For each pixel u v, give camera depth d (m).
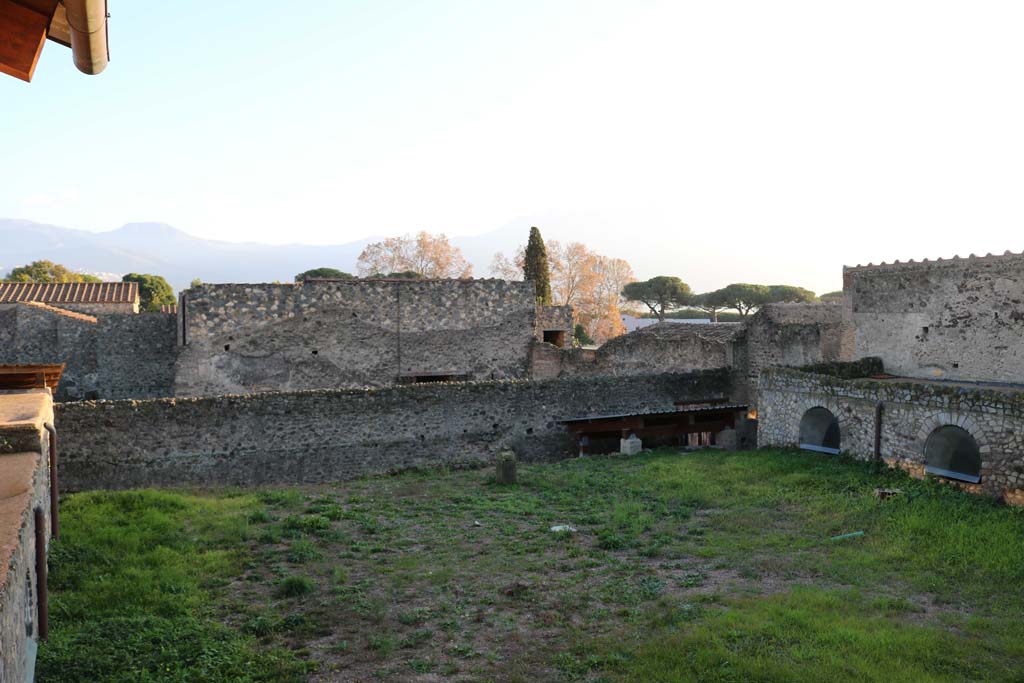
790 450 23.45
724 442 28.95
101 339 35.28
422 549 14.63
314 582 12.30
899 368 26.73
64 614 10.46
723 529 15.84
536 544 14.84
